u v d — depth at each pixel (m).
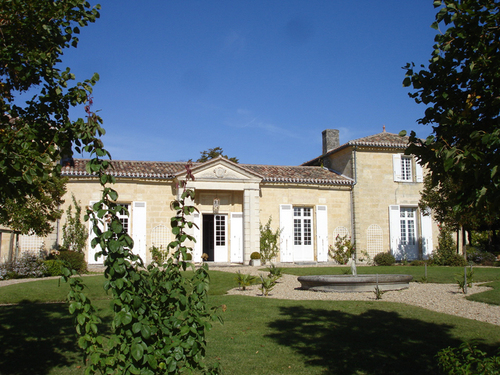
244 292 13.31
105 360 3.53
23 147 4.27
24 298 11.56
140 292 3.83
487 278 15.80
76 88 4.88
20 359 6.52
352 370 5.96
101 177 3.88
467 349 4.09
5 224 14.42
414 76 4.39
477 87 4.11
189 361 3.87
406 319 8.90
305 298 11.88
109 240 3.67
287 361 6.39
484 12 3.80
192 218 22.44
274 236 23.31
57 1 5.22
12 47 4.79
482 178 3.61
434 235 25.44
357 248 24.30
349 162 25.34
